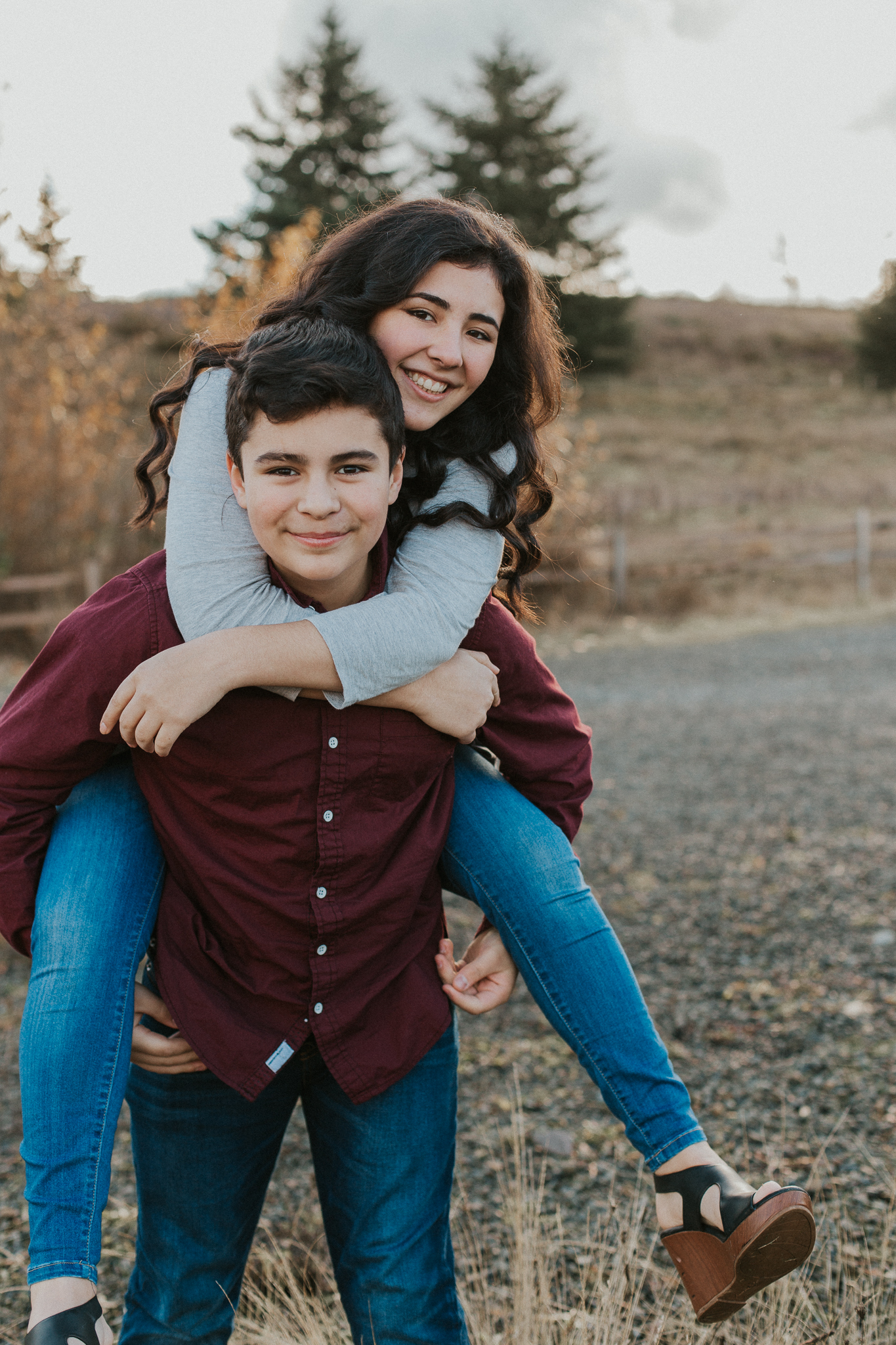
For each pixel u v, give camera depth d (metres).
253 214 28.97
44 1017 1.39
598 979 1.58
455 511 1.55
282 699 1.43
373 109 31.09
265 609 1.44
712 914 4.22
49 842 1.52
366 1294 1.53
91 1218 1.34
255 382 1.32
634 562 15.57
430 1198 1.56
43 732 1.44
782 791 6.05
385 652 1.40
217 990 1.48
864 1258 2.12
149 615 1.44
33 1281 1.30
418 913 1.60
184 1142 1.52
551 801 1.72
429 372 1.51
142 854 1.52
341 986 1.49
